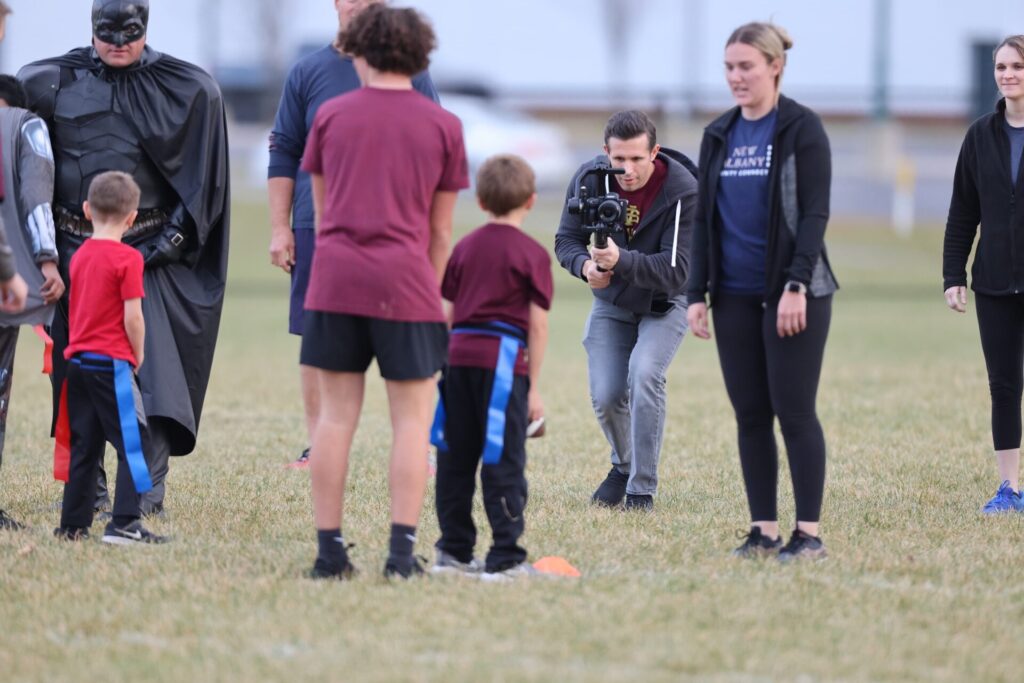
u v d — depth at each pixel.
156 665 15.20
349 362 18.23
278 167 23.86
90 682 14.74
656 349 24.14
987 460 29.70
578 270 24.08
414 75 18.55
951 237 25.61
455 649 15.80
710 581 18.91
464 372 18.73
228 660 15.34
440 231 18.52
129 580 18.67
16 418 34.97
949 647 16.22
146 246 23.91
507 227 18.77
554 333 60.66
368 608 17.20
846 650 16.02
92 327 20.47
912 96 145.88
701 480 27.44
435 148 18.11
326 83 23.52
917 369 46.84
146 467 20.59
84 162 23.53
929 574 19.73
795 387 19.89
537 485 26.69
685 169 24.38
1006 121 24.62
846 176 120.50
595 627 16.66
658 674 14.98
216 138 24.23
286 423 35.47
